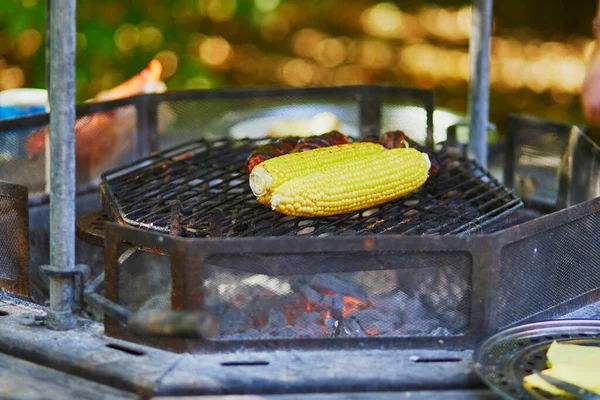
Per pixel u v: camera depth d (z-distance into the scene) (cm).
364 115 416
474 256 240
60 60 238
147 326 199
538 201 376
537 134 373
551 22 1272
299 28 1223
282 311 244
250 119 591
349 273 246
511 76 1128
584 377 224
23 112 432
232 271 235
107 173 325
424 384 230
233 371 230
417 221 295
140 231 237
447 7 1310
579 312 270
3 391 223
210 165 340
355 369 233
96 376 231
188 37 832
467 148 380
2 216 276
